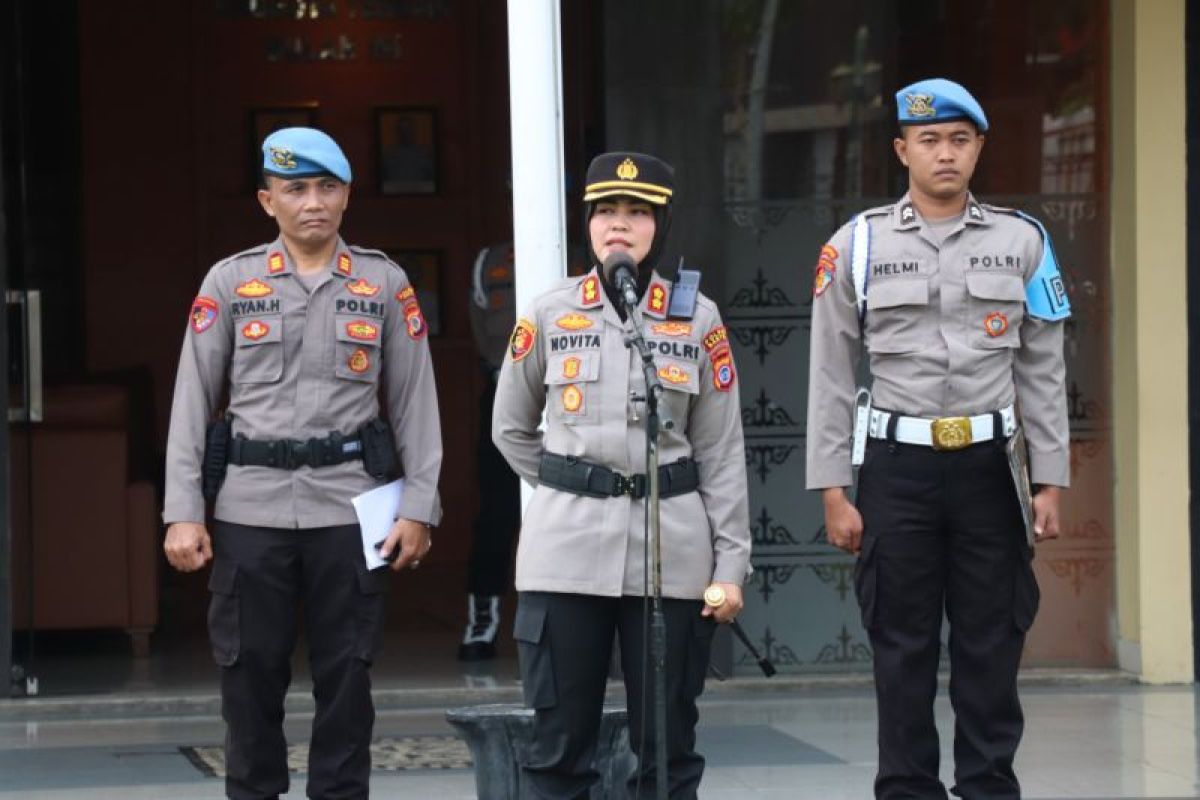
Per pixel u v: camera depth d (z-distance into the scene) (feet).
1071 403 36.96
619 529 21.88
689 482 22.20
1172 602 36.37
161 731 33.27
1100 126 36.96
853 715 34.12
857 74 36.65
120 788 28.55
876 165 36.68
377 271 24.67
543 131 27.35
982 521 24.03
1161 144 35.88
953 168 24.08
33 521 36.70
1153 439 36.11
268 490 23.90
